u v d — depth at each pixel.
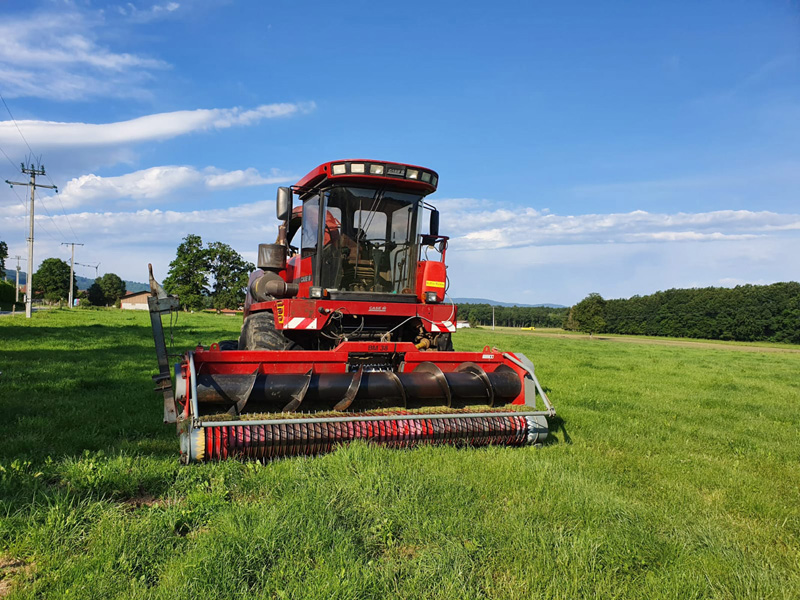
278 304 6.94
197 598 2.72
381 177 7.20
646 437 6.94
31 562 3.18
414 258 7.77
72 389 8.89
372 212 7.51
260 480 4.42
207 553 3.08
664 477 5.21
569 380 13.27
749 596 2.95
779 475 5.46
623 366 18.30
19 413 6.97
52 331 22.98
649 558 3.32
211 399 5.16
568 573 3.10
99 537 3.38
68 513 3.68
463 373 6.38
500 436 5.82
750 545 3.69
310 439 5.07
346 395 5.62
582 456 5.71
